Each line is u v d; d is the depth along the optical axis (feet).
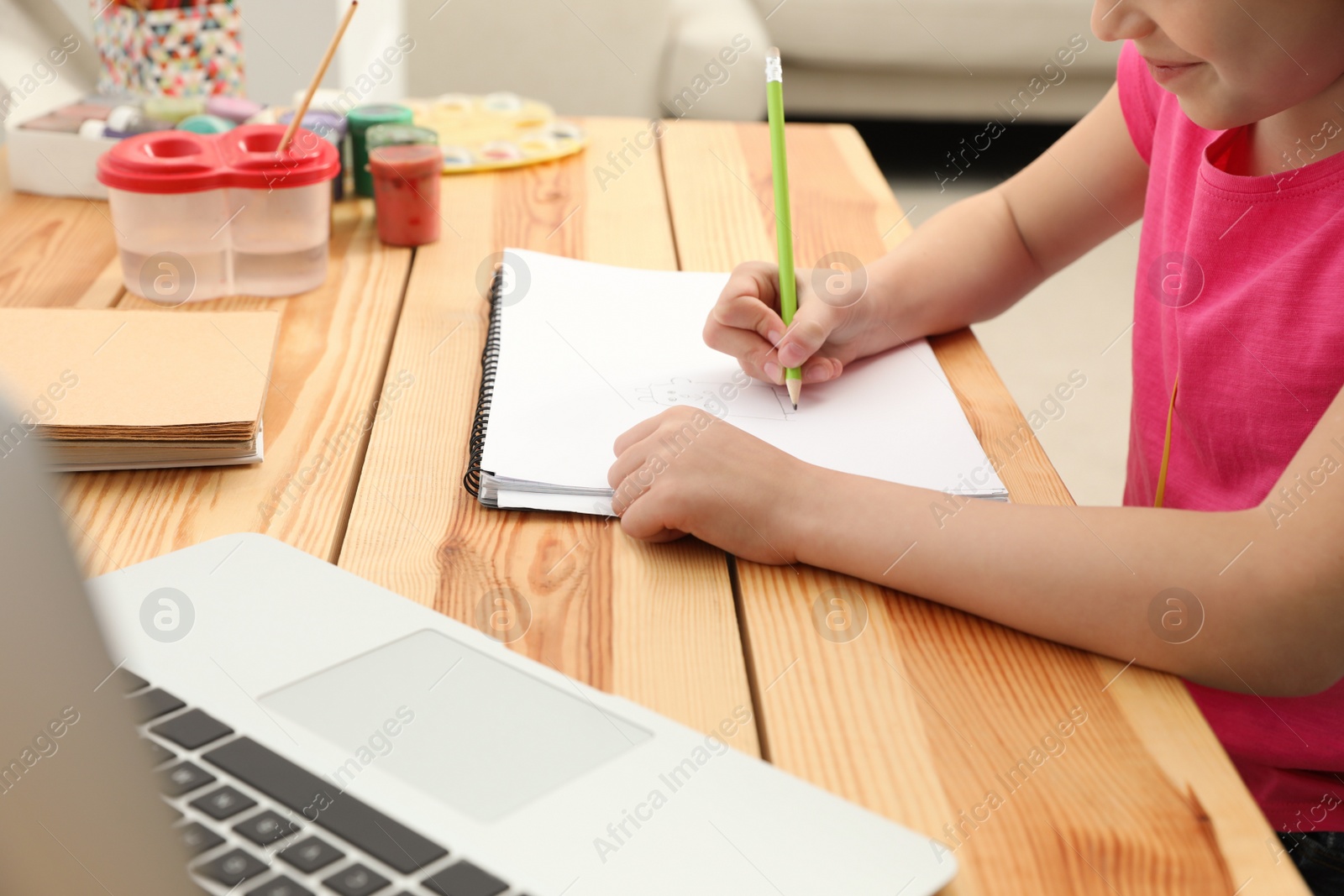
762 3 8.98
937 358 2.59
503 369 2.30
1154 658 1.58
